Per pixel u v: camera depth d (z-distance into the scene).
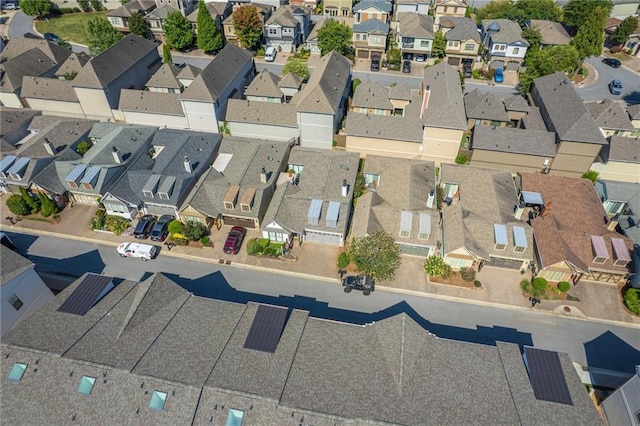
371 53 95.81
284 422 30.44
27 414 31.61
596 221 50.62
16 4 128.38
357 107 73.31
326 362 34.38
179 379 32.41
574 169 60.78
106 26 91.19
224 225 54.72
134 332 36.12
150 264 50.03
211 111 69.19
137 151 61.16
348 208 51.62
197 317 38.28
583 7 100.12
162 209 54.62
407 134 63.50
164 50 88.00
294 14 100.88
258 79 77.12
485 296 46.06
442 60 95.12
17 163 56.56
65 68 82.94
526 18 103.75
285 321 37.72
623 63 97.38
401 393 31.94
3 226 54.84
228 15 110.19
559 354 35.19
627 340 42.25
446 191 58.69
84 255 51.16
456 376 33.50
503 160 62.19
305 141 68.88
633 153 58.75
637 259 46.12
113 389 32.09
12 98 77.06
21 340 35.12
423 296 46.22
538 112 70.19
